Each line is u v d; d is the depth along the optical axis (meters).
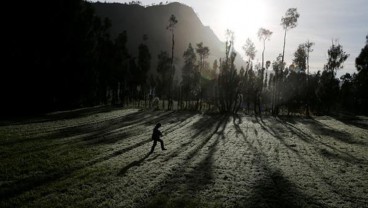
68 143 27.73
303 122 63.22
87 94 73.19
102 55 92.25
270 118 69.88
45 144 26.58
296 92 92.94
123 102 98.69
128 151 25.73
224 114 75.75
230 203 14.73
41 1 57.12
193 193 15.83
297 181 19.17
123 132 36.69
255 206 14.52
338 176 20.95
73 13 64.12
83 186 16.03
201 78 107.69
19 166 19.34
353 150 31.95
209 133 40.00
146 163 21.72
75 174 18.12
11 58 53.31
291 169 22.27
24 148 24.50
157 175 18.81
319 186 18.41
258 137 38.28
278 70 93.25
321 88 94.81
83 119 48.78
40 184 16.14
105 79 92.88
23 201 13.72
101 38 92.12
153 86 112.19
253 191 16.73
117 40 96.69
